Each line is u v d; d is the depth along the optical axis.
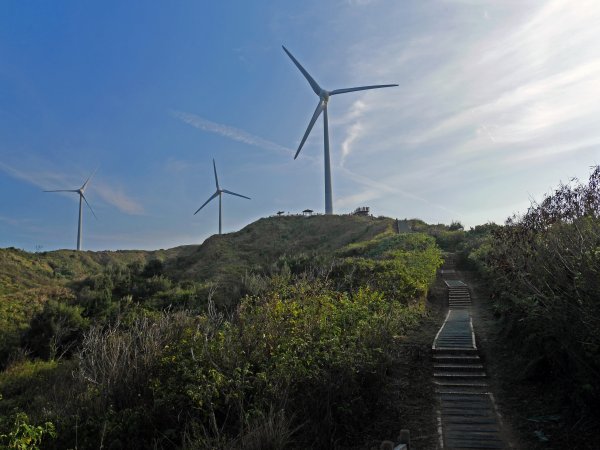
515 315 12.80
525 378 10.71
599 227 8.05
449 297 24.38
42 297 35.66
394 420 9.58
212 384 8.30
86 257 78.75
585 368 7.80
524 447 8.09
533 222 10.34
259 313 10.45
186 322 10.98
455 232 55.12
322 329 10.25
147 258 94.31
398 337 13.20
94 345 10.59
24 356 22.19
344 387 9.04
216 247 72.62
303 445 7.99
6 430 8.30
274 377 8.57
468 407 10.01
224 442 7.43
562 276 7.75
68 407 9.62
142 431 8.34
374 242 47.53
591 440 7.59
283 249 69.88
